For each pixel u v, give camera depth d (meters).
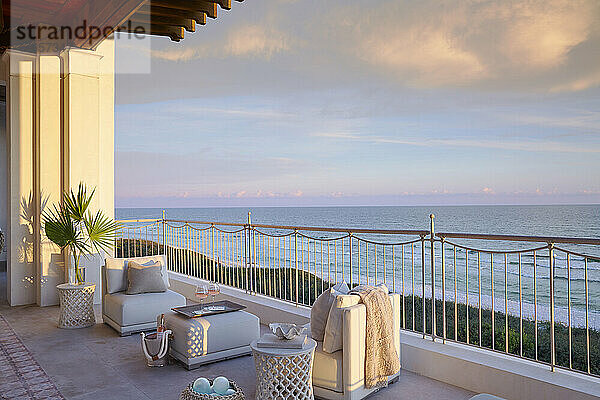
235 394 2.89
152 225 8.12
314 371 3.59
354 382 3.44
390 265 18.38
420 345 4.13
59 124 7.05
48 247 6.89
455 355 3.85
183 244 8.02
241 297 6.13
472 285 15.98
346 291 3.87
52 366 4.37
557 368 3.48
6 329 5.63
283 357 3.33
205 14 5.08
